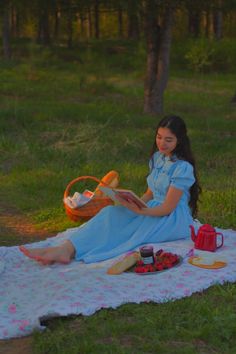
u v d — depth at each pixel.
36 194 7.54
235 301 4.20
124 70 24.62
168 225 5.05
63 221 6.51
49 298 4.12
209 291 4.34
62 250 4.84
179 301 4.11
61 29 33.59
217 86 20.47
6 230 6.34
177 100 16.41
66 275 4.50
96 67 24.20
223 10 12.55
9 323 3.92
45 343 3.59
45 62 24.17
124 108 14.23
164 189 5.08
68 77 20.77
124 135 10.70
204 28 37.28
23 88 17.52
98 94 17.28
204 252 4.89
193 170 5.04
